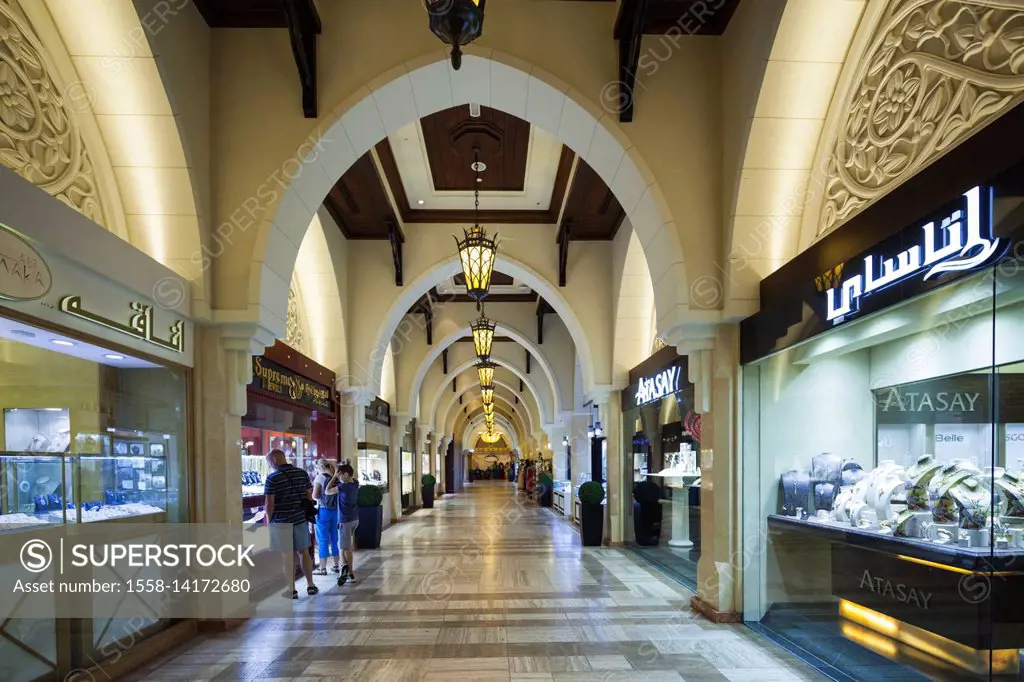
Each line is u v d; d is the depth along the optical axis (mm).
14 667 2912
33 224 2936
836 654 3938
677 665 3883
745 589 4840
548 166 8195
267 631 4645
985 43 2895
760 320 4617
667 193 5055
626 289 9312
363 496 8984
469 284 6520
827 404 4414
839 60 4246
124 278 3729
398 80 4945
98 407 3963
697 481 5953
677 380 6652
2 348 3311
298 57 4602
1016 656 2742
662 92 5133
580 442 14289
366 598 5723
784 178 4688
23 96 3535
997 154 2385
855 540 3732
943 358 3400
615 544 9172
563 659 4008
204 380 4801
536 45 5043
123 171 4480
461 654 4121
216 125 4902
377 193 8227
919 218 2881
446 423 23562
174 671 3809
